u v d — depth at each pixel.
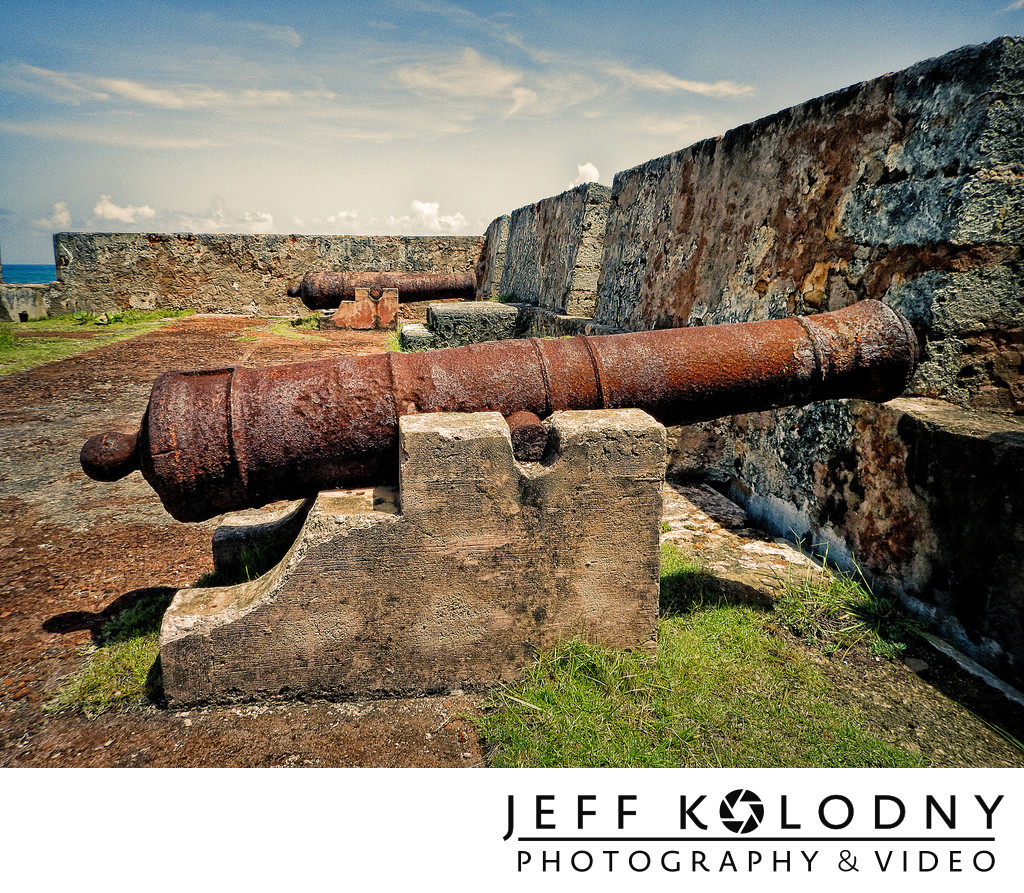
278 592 2.28
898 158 3.18
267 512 3.61
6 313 13.25
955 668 2.56
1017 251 2.85
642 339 2.76
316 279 12.49
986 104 2.74
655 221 6.28
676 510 4.20
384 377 2.59
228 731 2.24
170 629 2.27
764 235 4.32
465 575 2.36
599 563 2.43
